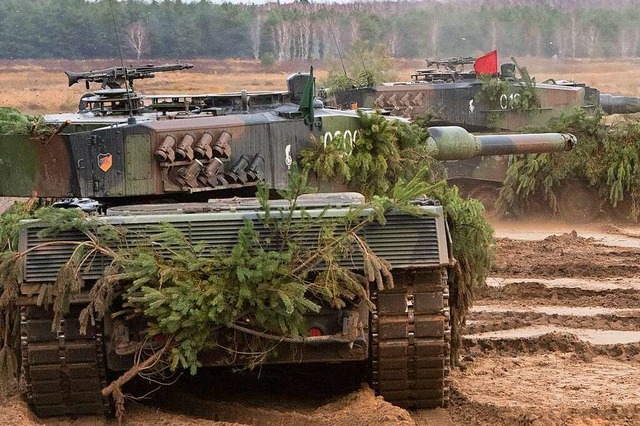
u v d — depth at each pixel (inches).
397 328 664.4
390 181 848.3
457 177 1578.5
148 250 637.3
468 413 683.4
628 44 3159.5
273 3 2448.3
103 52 2059.5
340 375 769.6
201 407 707.4
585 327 958.4
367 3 2952.8
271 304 629.9
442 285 666.2
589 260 1229.7
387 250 648.4
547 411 658.8
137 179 746.2
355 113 850.1
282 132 799.7
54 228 644.1
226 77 2236.7
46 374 658.8
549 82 1779.0
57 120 800.9
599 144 1557.6
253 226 645.3
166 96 868.0
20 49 2171.5
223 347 649.0
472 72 1734.7
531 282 1100.5
